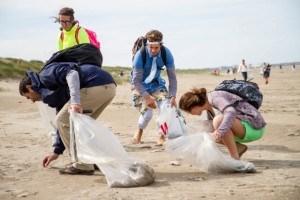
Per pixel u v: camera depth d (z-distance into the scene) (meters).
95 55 5.46
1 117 11.79
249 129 5.47
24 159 6.29
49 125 5.88
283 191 4.38
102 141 4.94
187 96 5.57
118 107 14.40
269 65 32.34
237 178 4.98
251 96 5.54
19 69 39.88
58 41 6.60
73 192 4.56
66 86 5.24
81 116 5.01
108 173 4.78
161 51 6.75
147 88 6.89
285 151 6.71
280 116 11.11
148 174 4.78
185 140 5.37
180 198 4.23
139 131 7.62
